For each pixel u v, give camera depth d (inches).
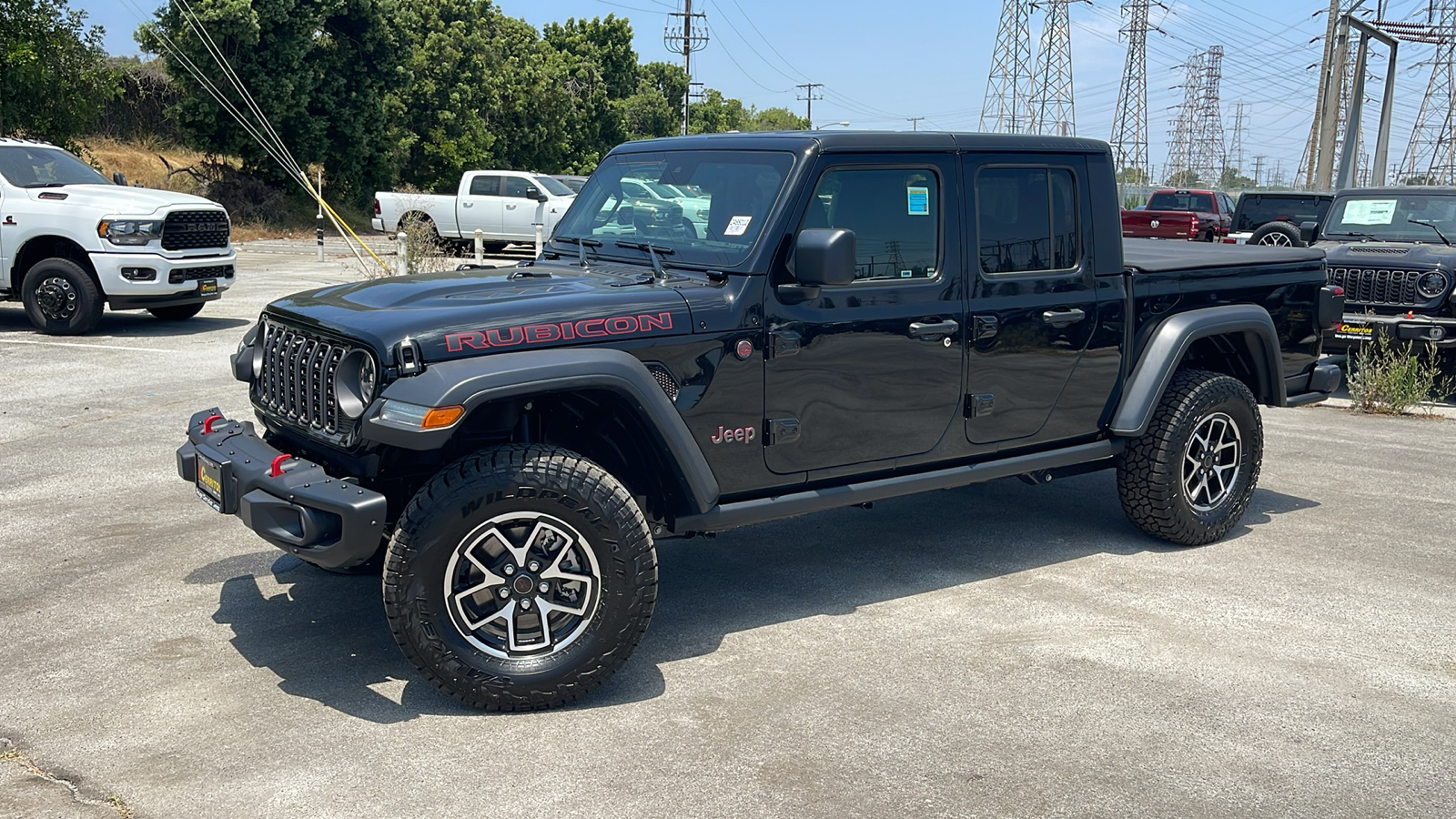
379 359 140.5
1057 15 2389.3
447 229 940.0
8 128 896.9
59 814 121.0
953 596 192.9
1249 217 780.6
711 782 129.6
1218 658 166.6
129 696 150.5
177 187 1228.5
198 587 192.1
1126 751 138.0
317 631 173.9
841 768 133.1
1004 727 143.9
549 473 142.4
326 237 1245.1
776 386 166.4
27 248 467.8
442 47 1576.0
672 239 177.2
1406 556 215.2
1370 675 160.9
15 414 322.3
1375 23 1307.8
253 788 127.2
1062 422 201.6
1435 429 342.0
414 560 138.7
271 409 166.2
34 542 213.8
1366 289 392.5
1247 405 218.5
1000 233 188.4
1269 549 219.8
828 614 184.1
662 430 151.6
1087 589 196.5
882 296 174.4
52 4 920.3
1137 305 207.0
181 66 1197.1
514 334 145.6
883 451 180.1
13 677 156.0
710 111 3393.2
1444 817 124.0
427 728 142.7
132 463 271.3
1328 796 128.0
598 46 2390.5
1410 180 2070.6
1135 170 2507.4
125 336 471.8
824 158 167.6
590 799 125.6
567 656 146.0
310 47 1253.1
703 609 186.5
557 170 1895.9
